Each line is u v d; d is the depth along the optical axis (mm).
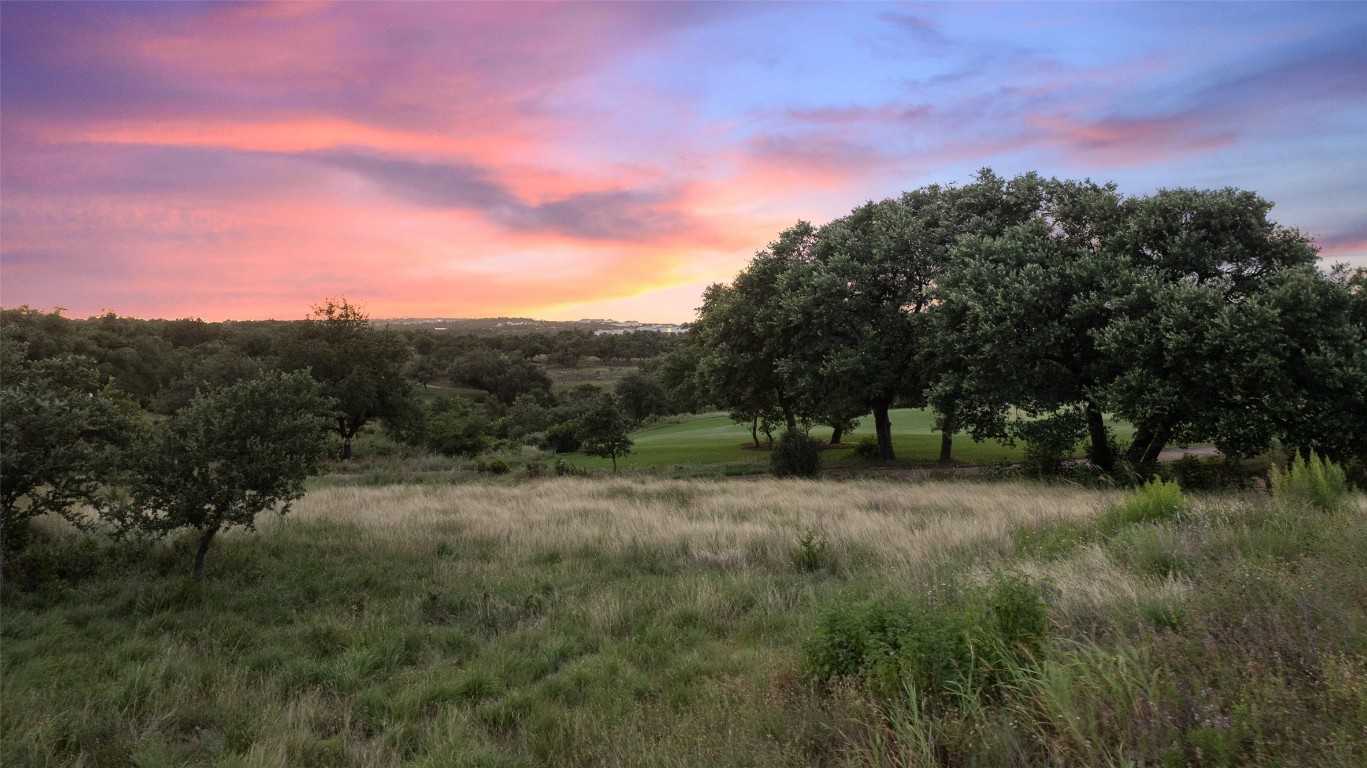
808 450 28172
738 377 33500
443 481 28516
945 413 25219
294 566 10094
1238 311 18422
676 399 56938
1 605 7977
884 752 3576
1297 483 10023
